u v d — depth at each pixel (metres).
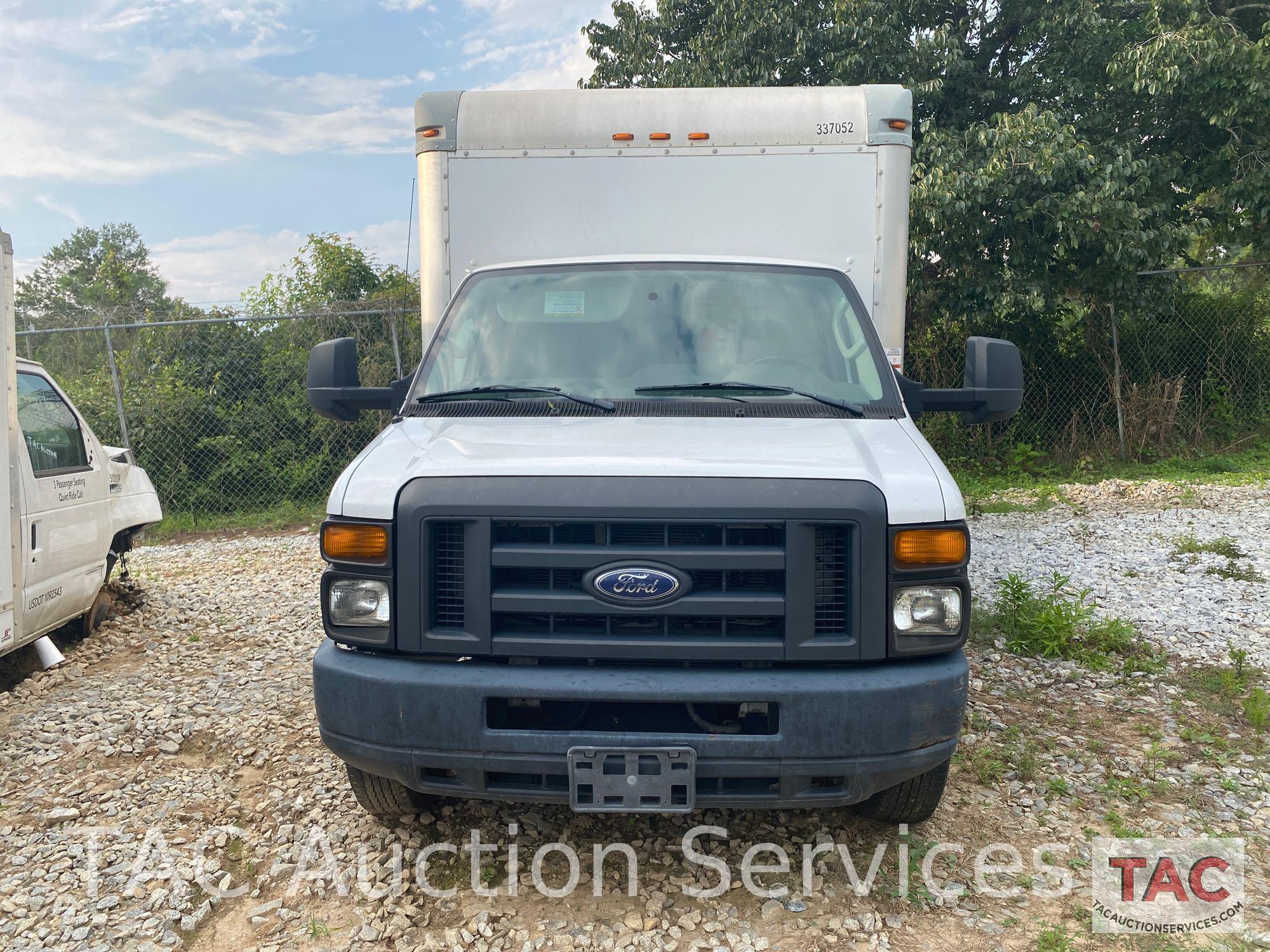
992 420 4.08
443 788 3.04
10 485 4.79
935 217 11.16
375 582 3.01
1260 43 11.81
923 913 3.11
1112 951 2.90
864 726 2.84
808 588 2.88
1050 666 5.38
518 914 3.13
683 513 2.87
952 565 2.93
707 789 2.97
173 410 12.12
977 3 13.40
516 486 2.96
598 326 4.03
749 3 13.02
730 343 3.94
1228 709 4.75
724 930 3.04
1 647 4.66
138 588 7.34
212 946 3.01
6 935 3.06
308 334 12.30
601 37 14.76
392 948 2.97
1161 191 13.11
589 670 2.92
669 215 5.66
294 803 3.88
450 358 4.04
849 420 3.57
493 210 5.69
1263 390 13.73
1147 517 9.54
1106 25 12.70
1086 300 13.23
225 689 5.28
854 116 5.61
